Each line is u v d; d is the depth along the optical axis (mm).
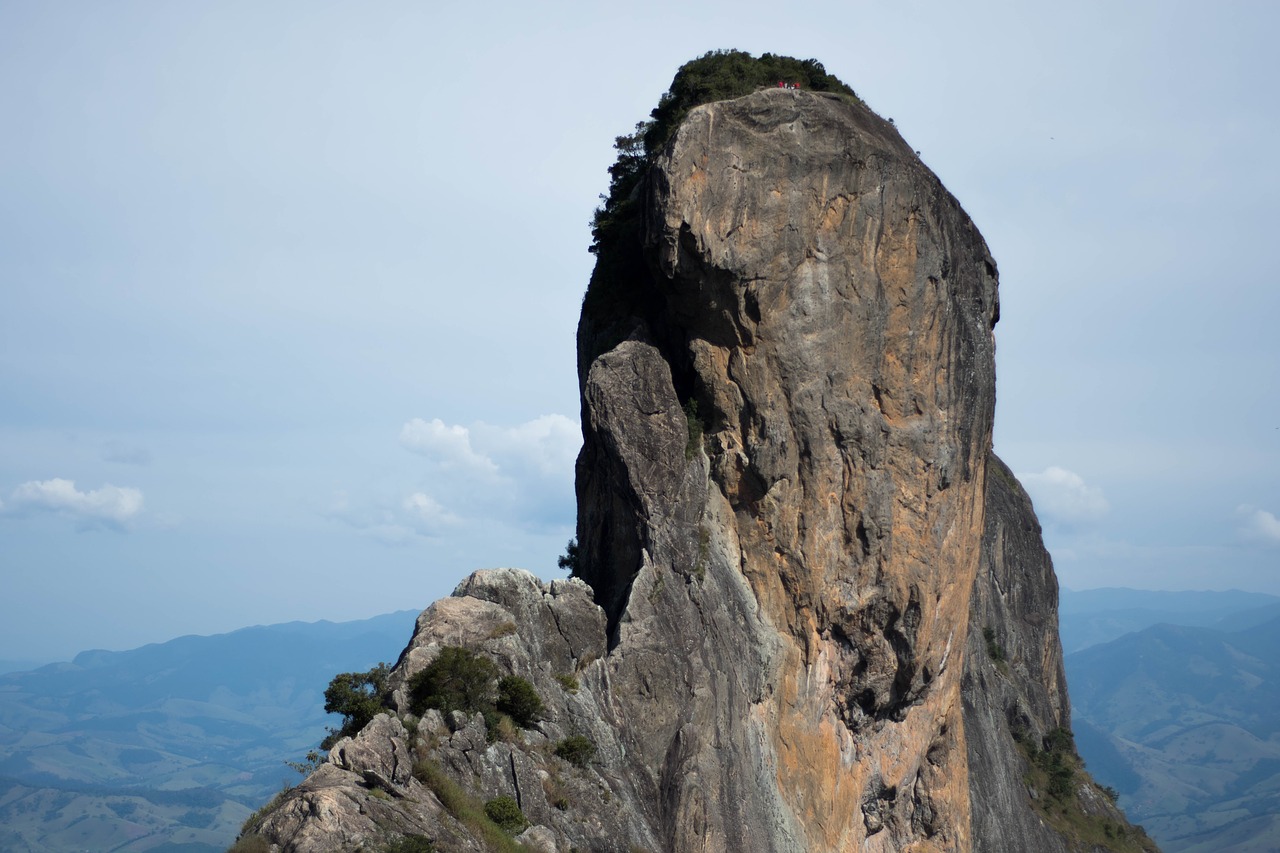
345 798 36375
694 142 55594
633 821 47188
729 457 58656
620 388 56219
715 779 52219
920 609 63844
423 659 44750
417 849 35844
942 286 64688
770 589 59594
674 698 52125
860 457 61188
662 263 55906
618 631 52312
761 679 58000
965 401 67062
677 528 55938
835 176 59812
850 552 61594
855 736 64188
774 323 58594
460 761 42250
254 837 35062
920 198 63250
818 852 59250
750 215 57250
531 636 49500
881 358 62094
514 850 40188
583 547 61125
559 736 47000
